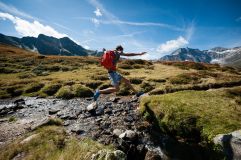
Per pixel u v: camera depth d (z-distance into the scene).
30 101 23.03
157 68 46.56
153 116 14.96
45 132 11.84
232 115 13.37
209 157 11.02
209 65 56.91
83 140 11.38
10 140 12.02
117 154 9.27
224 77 30.25
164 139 13.00
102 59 13.77
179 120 13.48
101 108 18.03
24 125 14.45
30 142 10.80
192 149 11.78
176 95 17.19
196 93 17.78
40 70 44.88
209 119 13.00
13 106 20.03
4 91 27.16
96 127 14.26
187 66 52.47
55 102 22.09
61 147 10.50
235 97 17.41
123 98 22.00
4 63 54.06
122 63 50.84
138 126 14.35
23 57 70.69
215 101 15.91
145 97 17.58
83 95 24.28
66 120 15.77
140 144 12.38
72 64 54.56
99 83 28.75
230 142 10.38
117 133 13.08
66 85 27.86
